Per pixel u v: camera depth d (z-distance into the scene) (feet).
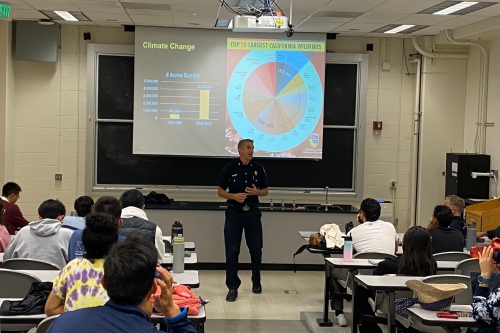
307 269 24.89
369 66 28.45
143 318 6.21
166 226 24.11
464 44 26.53
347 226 19.56
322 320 17.40
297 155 27.50
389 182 28.84
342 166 28.25
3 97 25.86
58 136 27.43
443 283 11.88
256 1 20.86
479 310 9.64
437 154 28.12
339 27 25.96
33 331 15.40
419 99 28.19
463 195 25.72
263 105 27.27
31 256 13.88
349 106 28.07
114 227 9.34
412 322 12.17
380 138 28.71
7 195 21.24
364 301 14.53
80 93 27.37
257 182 20.63
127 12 23.70
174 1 21.30
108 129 27.40
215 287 21.81
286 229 24.62
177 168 27.68
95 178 27.48
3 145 25.89
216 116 27.22
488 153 26.18
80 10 23.48
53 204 15.56
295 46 27.20
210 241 24.30
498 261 10.11
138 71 26.78
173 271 13.05
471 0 19.93
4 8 21.44
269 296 20.77
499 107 25.32
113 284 6.18
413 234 12.98
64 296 9.21
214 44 27.02
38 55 26.35
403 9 21.79
